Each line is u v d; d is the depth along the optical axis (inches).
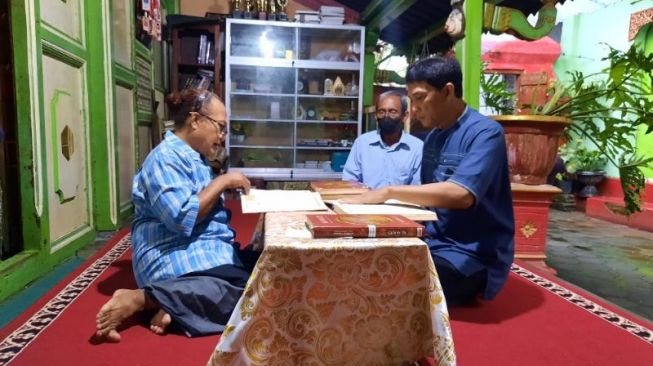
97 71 140.7
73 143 125.7
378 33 242.5
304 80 245.8
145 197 75.6
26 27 96.7
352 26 230.5
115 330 68.9
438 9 205.9
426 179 89.0
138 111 185.6
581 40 266.7
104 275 101.0
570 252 156.5
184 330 70.0
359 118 238.8
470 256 81.6
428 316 55.7
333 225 53.0
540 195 123.2
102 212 146.9
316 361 53.9
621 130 133.5
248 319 50.6
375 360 56.5
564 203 245.8
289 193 76.4
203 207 71.1
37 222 102.9
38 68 101.6
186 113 75.9
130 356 63.5
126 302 68.0
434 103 78.3
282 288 51.1
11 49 97.0
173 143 75.4
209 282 70.9
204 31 235.3
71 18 126.6
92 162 139.6
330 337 54.1
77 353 64.1
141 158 195.0
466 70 137.0
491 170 74.5
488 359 66.5
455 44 142.9
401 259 53.6
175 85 230.5
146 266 75.7
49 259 108.3
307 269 51.3
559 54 279.0
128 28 170.1
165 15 231.6
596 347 71.2
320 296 52.6
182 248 75.0
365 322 54.8
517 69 278.4
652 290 116.0
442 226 85.2
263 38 237.5
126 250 123.9
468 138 78.4
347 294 53.4
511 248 83.6
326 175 236.7
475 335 74.3
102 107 143.0
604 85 137.5
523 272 112.7
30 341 67.6
